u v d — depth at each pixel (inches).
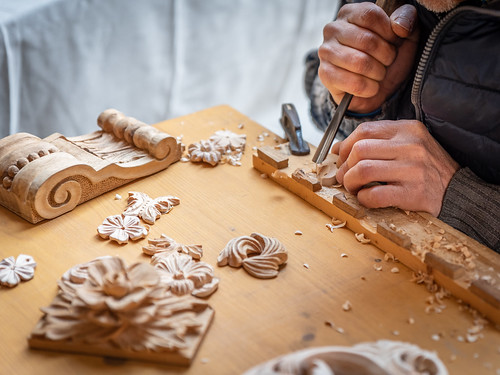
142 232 32.6
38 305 28.0
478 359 24.8
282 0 80.5
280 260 30.3
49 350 25.3
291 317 27.1
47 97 66.1
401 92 40.8
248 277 29.6
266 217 34.6
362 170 33.2
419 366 23.5
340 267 30.5
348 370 23.1
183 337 25.0
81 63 66.9
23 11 61.1
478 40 31.9
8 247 31.9
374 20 35.5
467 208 33.5
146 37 71.3
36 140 36.6
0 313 27.5
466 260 29.3
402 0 37.5
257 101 86.5
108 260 26.1
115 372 24.3
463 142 34.5
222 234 33.0
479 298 27.1
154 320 25.3
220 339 25.8
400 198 32.9
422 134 34.7
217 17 75.8
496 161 33.6
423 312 27.5
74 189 34.5
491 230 32.9
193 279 28.4
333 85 36.5
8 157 34.7
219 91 81.5
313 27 85.4
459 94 33.2
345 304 27.7
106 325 24.6
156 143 37.9
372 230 32.0
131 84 72.8
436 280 29.2
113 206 35.5
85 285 25.5
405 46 39.0
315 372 21.7
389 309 27.6
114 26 68.0
